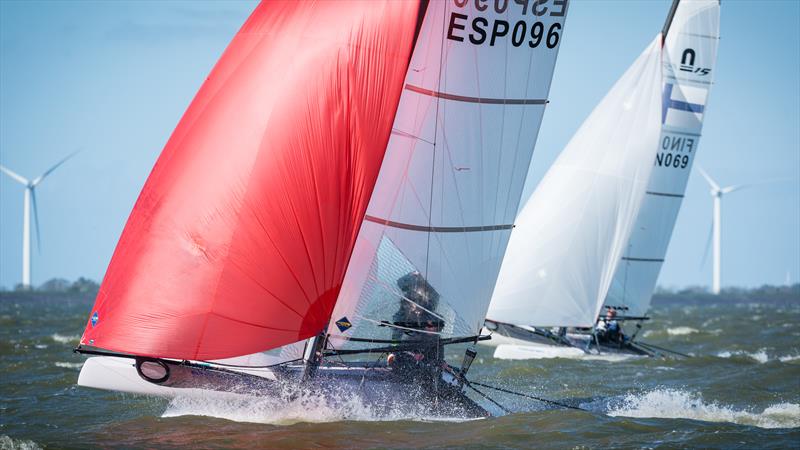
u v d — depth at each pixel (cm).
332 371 4781
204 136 4425
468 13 4791
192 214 4344
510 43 4941
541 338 8875
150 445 4147
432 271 4925
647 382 6800
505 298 8562
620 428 4603
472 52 4847
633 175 8362
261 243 4353
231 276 4322
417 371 4919
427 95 4791
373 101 4522
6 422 4784
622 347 8906
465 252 5009
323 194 4450
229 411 4691
